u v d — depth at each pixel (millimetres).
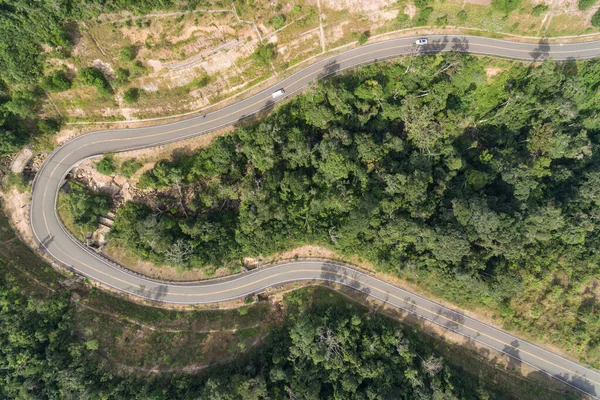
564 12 108062
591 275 105375
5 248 106125
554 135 109438
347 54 110750
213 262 107438
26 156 107250
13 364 97125
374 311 112500
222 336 109250
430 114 105000
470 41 111125
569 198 112312
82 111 105062
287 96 110750
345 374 100688
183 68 101750
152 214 106625
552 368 107125
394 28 109438
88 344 100125
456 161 108062
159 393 98938
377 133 114375
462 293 106000
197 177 112375
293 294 112875
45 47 93688
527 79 112125
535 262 106062
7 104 96500
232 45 101812
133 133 108438
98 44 95500
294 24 104125
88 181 111438
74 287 109625
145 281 112125
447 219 104625
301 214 109562
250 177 109625
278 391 99125
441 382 99438
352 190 107250
